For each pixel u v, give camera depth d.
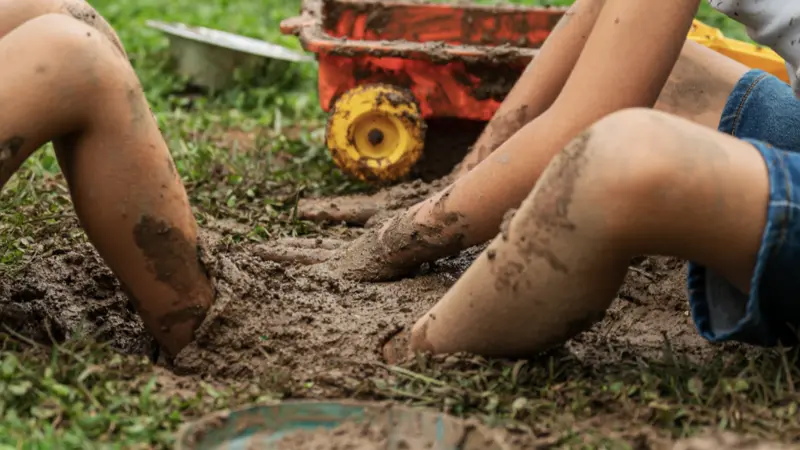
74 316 3.26
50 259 3.59
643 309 3.55
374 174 4.91
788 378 2.68
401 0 5.78
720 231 2.51
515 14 5.66
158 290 2.93
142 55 7.78
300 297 3.25
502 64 4.86
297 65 7.59
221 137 6.12
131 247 2.86
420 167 5.13
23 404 2.60
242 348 3.02
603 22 3.03
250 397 2.71
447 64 4.89
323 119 6.85
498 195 3.23
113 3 9.41
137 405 2.62
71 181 2.81
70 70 2.66
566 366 2.86
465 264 3.71
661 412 2.57
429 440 2.48
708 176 2.48
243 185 4.86
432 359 2.83
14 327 3.19
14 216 4.08
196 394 2.73
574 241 2.55
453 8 5.70
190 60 7.21
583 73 3.04
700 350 3.18
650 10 2.97
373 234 3.59
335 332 3.07
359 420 2.55
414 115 4.86
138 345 3.23
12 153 2.63
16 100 2.62
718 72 4.02
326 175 5.22
